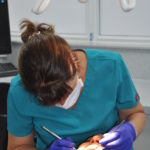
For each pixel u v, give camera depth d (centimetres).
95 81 109
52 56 80
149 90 164
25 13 197
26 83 84
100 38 184
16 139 114
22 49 85
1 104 128
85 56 110
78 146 108
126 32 179
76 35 190
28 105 106
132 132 109
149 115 146
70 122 108
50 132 108
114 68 110
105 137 105
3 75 174
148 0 169
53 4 190
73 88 93
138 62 181
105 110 109
